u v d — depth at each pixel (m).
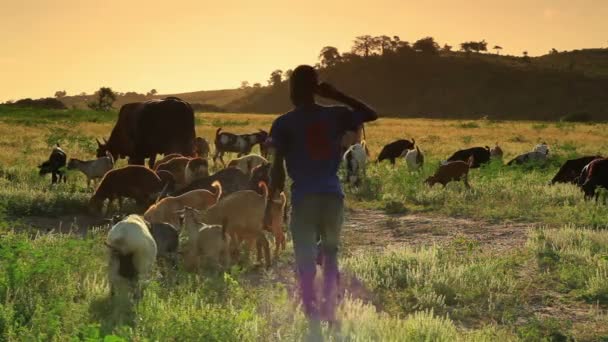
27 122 58.62
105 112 83.75
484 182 21.14
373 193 19.72
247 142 31.30
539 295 10.41
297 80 6.82
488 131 67.12
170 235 11.04
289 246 13.00
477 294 10.25
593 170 18.38
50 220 15.68
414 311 9.66
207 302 8.90
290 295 9.60
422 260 11.80
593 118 191.75
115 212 16.27
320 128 6.76
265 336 7.45
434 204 18.34
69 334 7.25
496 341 8.24
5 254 9.22
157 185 16.05
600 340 8.48
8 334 7.10
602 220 15.58
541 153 27.83
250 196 11.59
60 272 9.38
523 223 15.92
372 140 49.16
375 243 14.16
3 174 21.97
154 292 8.65
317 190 6.77
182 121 21.27
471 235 14.80
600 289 10.36
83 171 20.34
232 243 11.57
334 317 7.30
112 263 9.00
